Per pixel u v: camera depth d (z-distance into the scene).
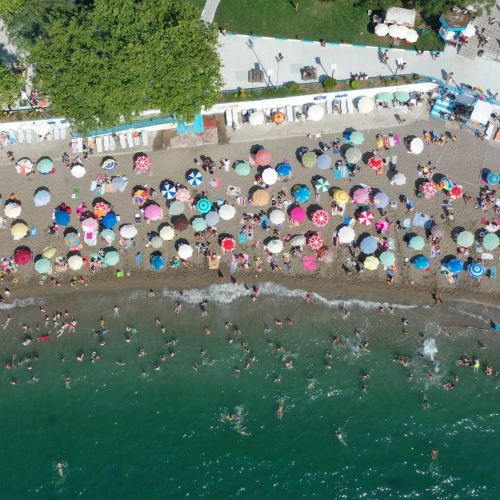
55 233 46.16
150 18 39.28
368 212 45.75
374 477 43.47
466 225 46.38
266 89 46.41
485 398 44.94
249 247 46.41
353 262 46.28
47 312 46.12
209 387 45.53
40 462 44.19
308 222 46.47
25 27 42.03
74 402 45.34
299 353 45.91
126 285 46.47
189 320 46.34
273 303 46.41
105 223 45.22
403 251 46.31
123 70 38.50
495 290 46.09
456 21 45.84
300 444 44.28
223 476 43.62
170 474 43.75
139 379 45.66
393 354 45.75
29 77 45.44
